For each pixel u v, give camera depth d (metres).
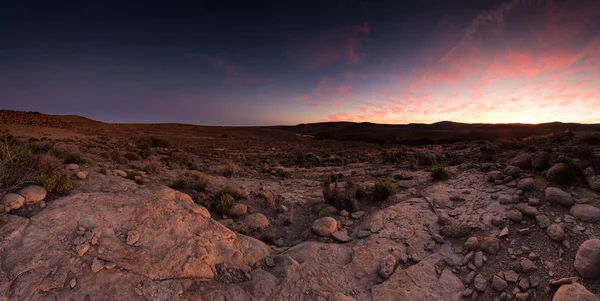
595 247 5.41
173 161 24.72
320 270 6.67
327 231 8.72
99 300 4.62
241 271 6.57
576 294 4.80
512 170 10.64
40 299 4.41
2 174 6.54
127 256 5.68
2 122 56.53
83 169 10.12
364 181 15.46
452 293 5.86
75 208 6.43
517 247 6.72
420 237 7.91
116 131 81.25
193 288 5.58
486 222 8.05
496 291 5.72
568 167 9.05
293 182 17.16
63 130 60.22
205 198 10.80
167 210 7.38
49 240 5.43
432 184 12.46
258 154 41.00
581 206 7.24
